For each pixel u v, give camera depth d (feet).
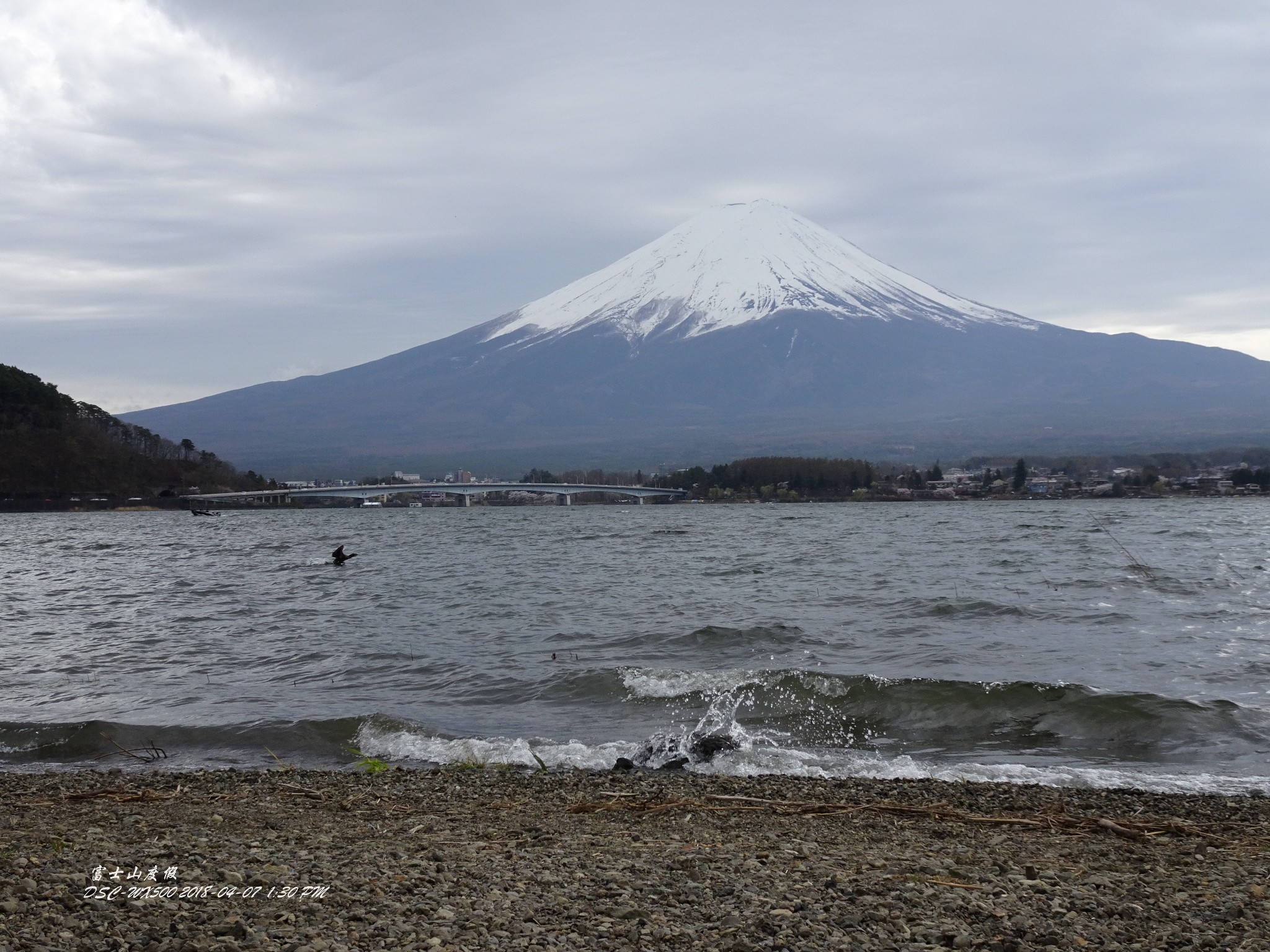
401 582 159.22
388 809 41.06
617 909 25.99
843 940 23.91
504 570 180.96
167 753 56.13
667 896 27.48
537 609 118.42
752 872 30.32
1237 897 27.94
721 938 24.07
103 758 55.42
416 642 93.35
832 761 52.49
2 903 24.12
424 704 67.46
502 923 24.56
